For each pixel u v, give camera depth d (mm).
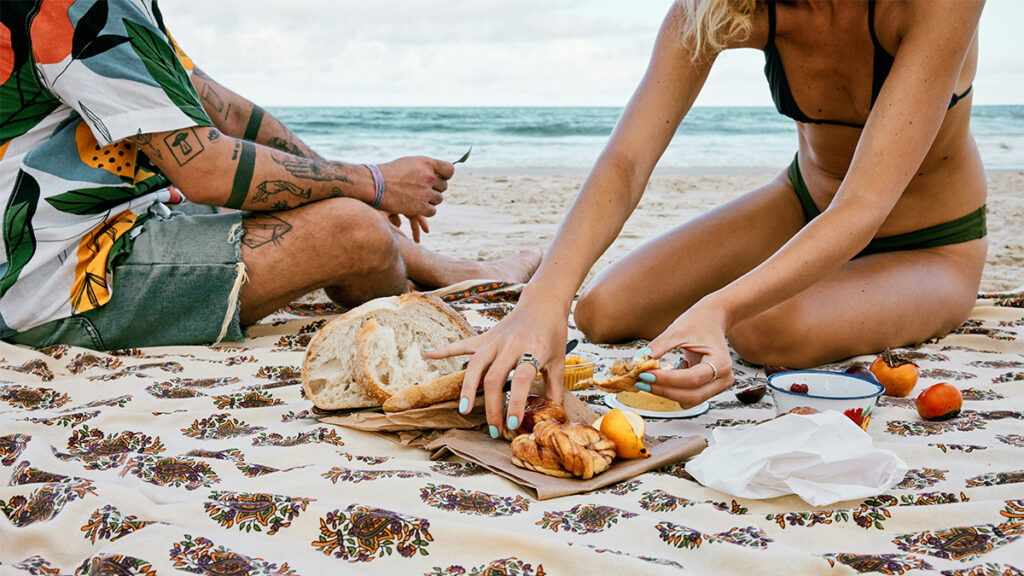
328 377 2219
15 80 2676
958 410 2180
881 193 1980
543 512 1591
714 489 1684
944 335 3176
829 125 2875
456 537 1437
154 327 2941
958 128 2904
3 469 1828
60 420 2109
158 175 3041
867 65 2574
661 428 2154
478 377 1852
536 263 4418
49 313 2799
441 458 1945
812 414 1767
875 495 1628
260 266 2975
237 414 2201
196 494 1651
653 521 1499
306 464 1883
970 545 1432
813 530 1515
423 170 3365
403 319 2236
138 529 1470
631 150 2316
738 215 3225
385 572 1380
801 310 2734
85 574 1368
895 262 3051
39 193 2730
